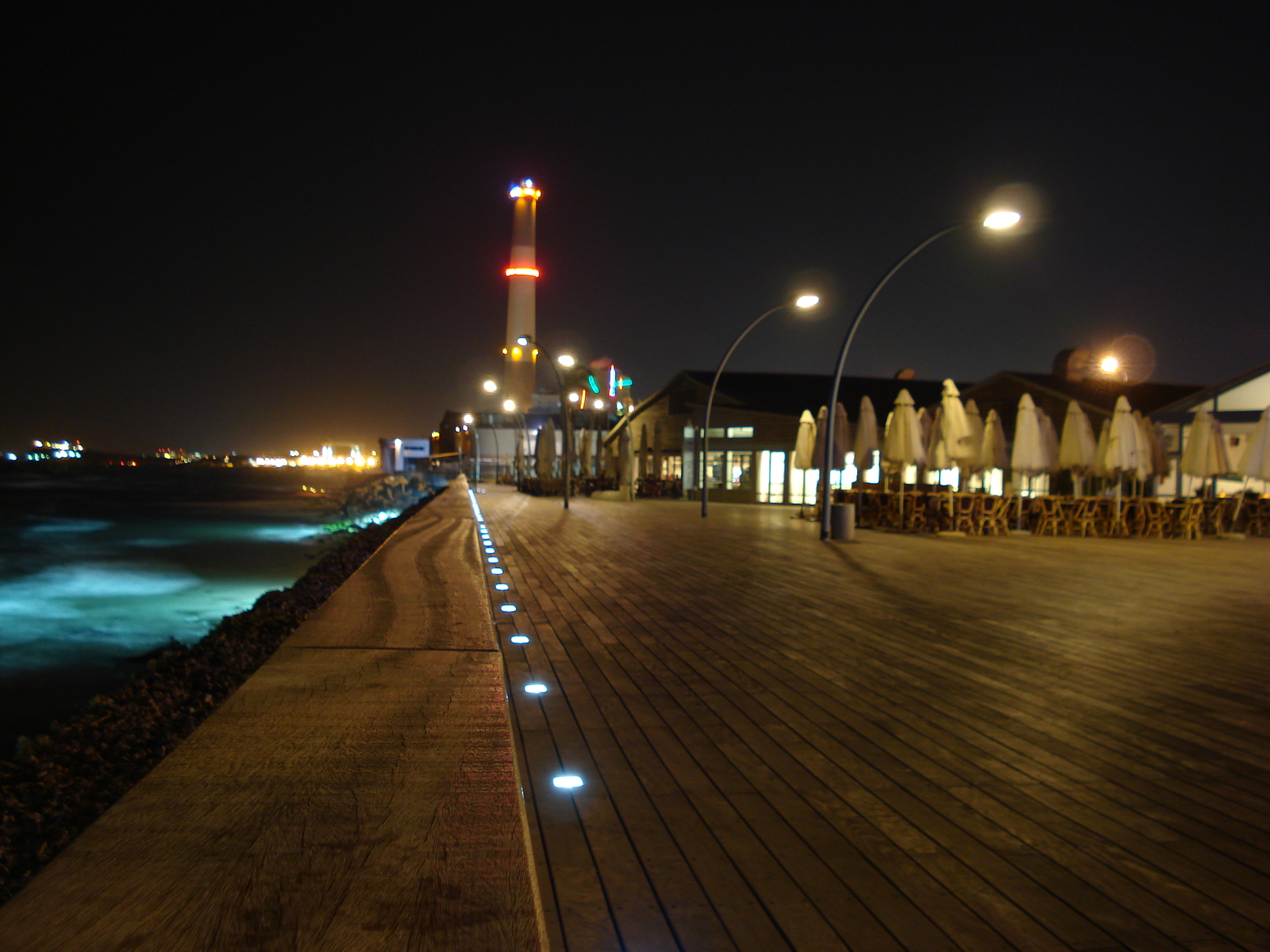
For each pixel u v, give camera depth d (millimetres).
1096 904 3031
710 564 13531
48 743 7449
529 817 3738
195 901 1803
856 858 3367
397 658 4629
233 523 46125
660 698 5781
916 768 4453
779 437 36656
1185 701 5863
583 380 69938
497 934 1682
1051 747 4844
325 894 1844
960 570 13109
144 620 16328
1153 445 22875
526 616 8914
